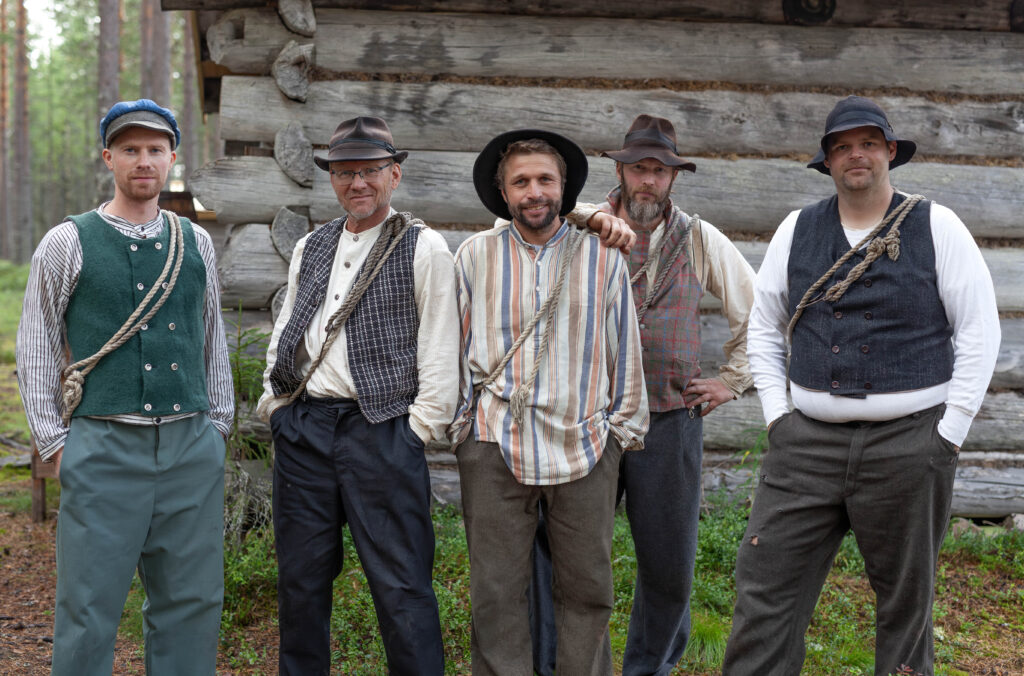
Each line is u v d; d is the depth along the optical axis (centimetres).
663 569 274
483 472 239
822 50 458
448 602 343
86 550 226
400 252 247
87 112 3684
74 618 226
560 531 241
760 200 458
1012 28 468
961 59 465
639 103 451
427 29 439
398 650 242
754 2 451
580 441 237
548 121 446
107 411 228
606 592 242
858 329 230
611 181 450
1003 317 481
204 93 707
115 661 321
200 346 245
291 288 263
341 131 247
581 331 240
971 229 472
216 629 249
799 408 243
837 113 232
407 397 247
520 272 242
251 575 361
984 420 472
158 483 236
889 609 239
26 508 521
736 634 247
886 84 464
